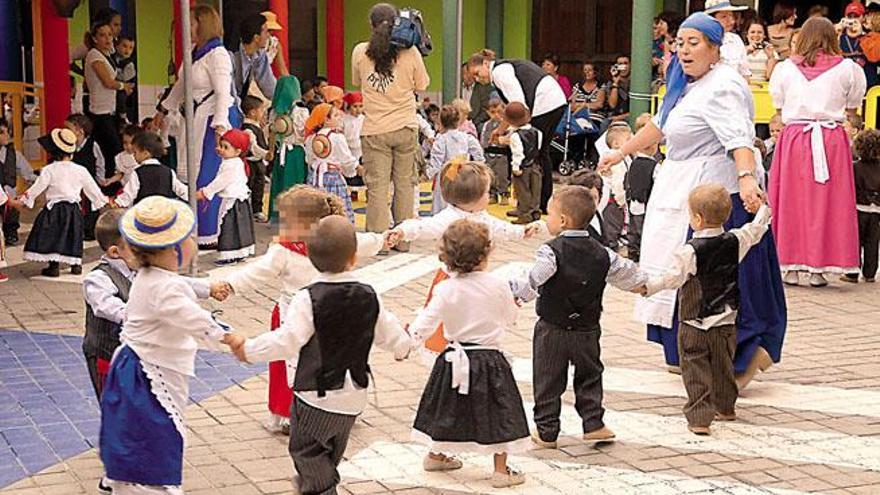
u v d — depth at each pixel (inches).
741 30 538.0
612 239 436.1
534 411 219.6
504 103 545.6
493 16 840.9
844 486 201.2
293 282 210.7
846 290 379.2
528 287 207.6
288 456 213.9
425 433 199.8
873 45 533.6
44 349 293.9
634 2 535.8
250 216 424.8
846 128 394.0
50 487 198.4
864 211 389.7
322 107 451.8
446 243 196.9
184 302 172.4
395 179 449.4
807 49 376.2
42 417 237.9
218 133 416.2
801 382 267.7
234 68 498.6
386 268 409.4
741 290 248.7
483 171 238.1
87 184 397.4
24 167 511.5
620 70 719.1
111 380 174.2
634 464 211.3
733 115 249.0
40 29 628.4
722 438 226.5
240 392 255.3
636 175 416.2
